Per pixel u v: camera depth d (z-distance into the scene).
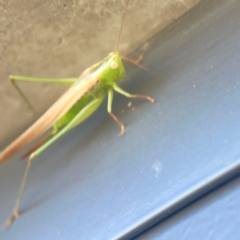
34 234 0.09
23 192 0.11
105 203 0.08
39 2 0.10
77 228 0.08
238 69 0.07
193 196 0.06
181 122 0.08
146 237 0.07
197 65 0.09
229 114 0.07
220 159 0.06
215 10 0.10
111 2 0.11
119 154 0.09
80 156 0.10
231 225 0.05
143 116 0.09
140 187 0.07
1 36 0.11
